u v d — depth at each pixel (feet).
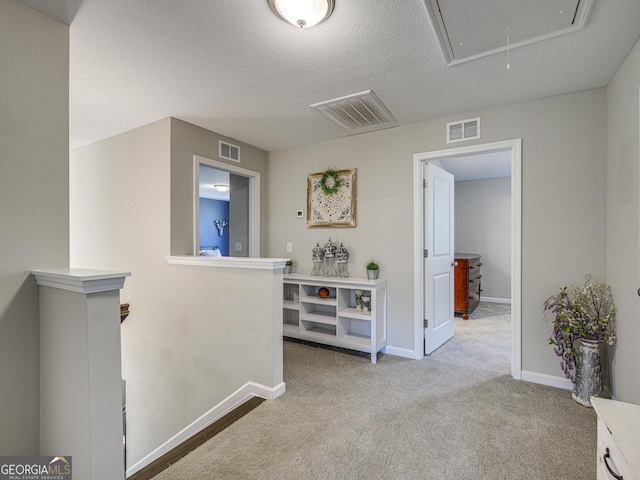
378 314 10.34
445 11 5.19
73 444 4.55
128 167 10.96
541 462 5.43
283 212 13.21
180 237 10.07
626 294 6.39
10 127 5.01
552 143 8.25
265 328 7.84
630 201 6.22
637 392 5.88
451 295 12.57
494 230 20.04
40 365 5.25
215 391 8.87
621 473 2.89
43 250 5.33
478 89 7.93
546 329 8.32
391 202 10.71
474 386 8.30
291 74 7.32
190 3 5.12
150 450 10.50
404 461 5.47
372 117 9.77
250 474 5.16
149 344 10.44
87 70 7.18
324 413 7.02
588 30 5.63
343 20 5.46
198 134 10.68
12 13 5.06
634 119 6.05
